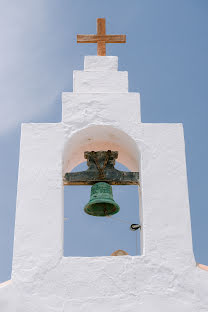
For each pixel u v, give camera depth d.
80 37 12.34
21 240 9.91
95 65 11.82
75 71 11.67
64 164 11.19
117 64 11.86
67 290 9.50
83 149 11.65
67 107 11.15
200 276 9.73
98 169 11.02
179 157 10.76
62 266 9.70
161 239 10.02
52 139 10.83
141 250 10.34
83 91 11.48
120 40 12.35
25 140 10.78
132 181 10.95
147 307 9.43
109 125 10.98
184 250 9.94
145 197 10.38
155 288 9.59
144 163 10.68
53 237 9.94
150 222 10.16
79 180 10.93
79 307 9.37
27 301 9.41
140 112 11.20
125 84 11.59
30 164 10.55
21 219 10.08
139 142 10.87
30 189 10.34
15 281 9.56
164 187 10.47
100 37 12.36
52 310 9.34
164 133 10.98
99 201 10.82
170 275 9.71
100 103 11.20
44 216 10.11
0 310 9.33
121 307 9.40
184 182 10.53
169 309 9.44
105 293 9.50
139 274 9.70
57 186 10.39
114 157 11.21
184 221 10.18
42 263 9.71
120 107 11.19
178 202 10.34
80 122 11.02
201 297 9.57
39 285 9.54
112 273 9.67
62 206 10.41
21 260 9.74
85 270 9.68
